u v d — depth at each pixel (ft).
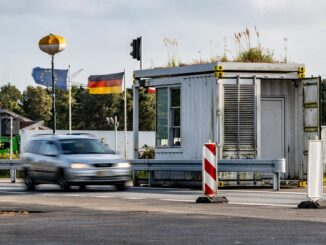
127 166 97.66
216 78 105.29
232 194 89.04
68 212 59.72
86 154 98.12
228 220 51.49
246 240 40.45
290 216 55.16
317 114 107.14
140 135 273.13
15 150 260.83
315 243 39.06
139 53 138.51
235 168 100.63
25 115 486.79
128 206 67.31
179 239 41.29
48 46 150.82
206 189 72.23
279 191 96.12
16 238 42.32
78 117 435.12
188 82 109.40
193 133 108.68
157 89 114.52
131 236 42.86
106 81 201.26
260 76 107.04
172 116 112.37
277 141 110.63
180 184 108.88
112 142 269.85
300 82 108.78
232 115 106.32
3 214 58.29
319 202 64.03
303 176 108.68
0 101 539.70
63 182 95.71
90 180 95.35
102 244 39.70
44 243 40.16
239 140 106.63
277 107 110.63
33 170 101.35
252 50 116.78
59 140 99.86
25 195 87.10
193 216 54.80
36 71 198.18
